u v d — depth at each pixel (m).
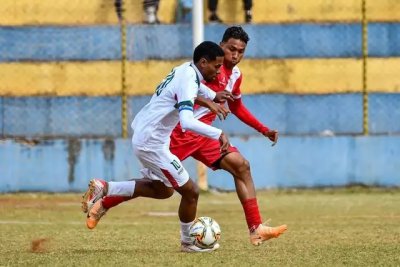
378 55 59.38
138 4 58.16
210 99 25.05
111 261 22.55
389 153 57.78
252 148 56.91
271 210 44.34
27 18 57.47
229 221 37.88
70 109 57.38
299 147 57.25
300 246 26.95
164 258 23.23
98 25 57.59
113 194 25.28
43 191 55.69
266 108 58.38
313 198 52.12
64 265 21.78
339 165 57.59
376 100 59.16
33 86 57.25
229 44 26.44
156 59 57.69
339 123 59.06
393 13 59.59
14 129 56.94
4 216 40.75
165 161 24.45
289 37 58.75
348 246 26.88
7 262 22.48
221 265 21.73
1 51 57.09
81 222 37.31
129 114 57.53
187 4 58.69
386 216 40.44
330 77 59.00
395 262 22.61
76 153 55.84
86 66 57.53
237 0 58.91
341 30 59.06
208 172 55.94
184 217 25.06
